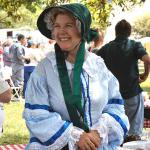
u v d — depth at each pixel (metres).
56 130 2.35
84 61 2.50
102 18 7.18
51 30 2.55
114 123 2.49
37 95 2.43
